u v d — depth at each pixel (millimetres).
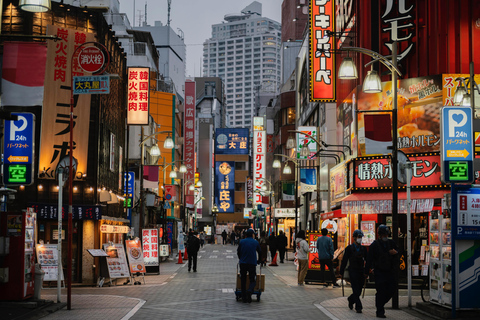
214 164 117750
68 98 23172
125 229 27031
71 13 23641
